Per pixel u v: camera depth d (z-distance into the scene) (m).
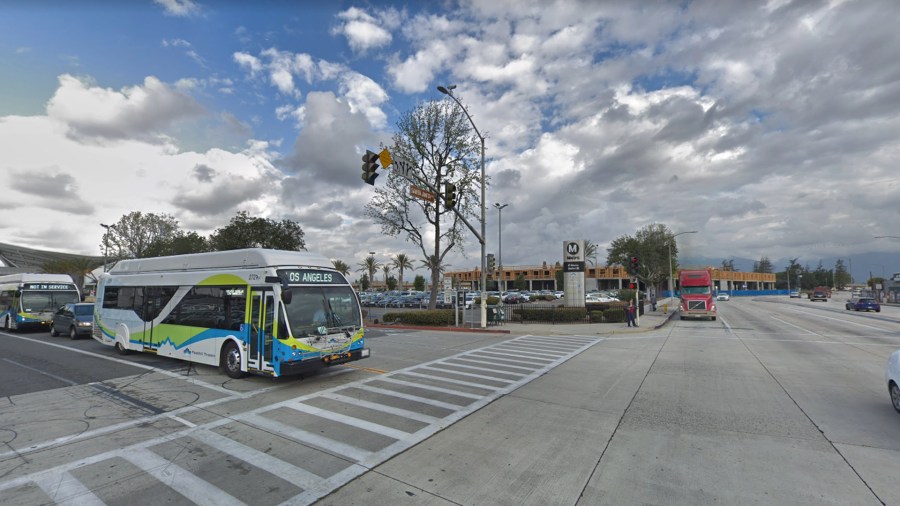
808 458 5.19
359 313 10.58
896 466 4.93
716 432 6.18
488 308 25.55
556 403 7.81
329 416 6.99
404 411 7.28
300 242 39.66
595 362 12.41
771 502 4.14
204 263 11.22
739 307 50.34
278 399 8.08
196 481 4.66
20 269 68.31
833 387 9.05
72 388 9.04
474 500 4.21
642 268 59.06
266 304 9.33
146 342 12.44
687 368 11.42
